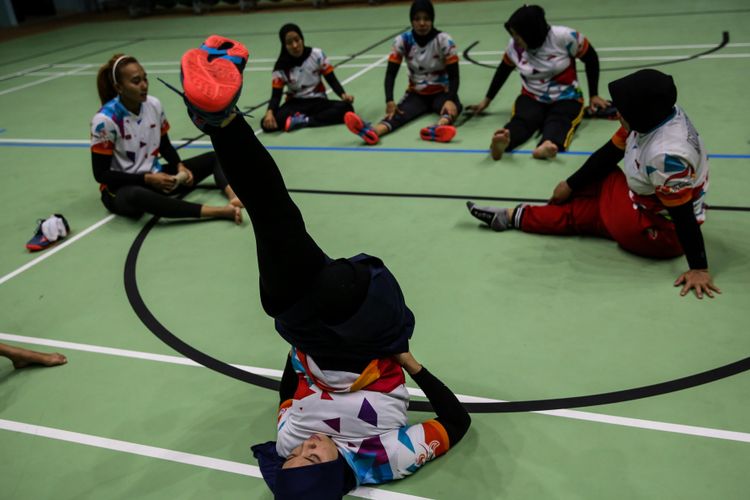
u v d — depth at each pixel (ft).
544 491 6.41
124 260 11.93
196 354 9.02
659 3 31.86
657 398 7.43
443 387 6.77
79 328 9.86
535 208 11.29
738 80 18.80
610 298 9.41
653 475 6.45
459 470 6.75
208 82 4.49
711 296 9.14
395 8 40.01
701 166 9.07
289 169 15.72
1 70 32.12
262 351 8.98
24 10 50.96
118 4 52.16
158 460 7.25
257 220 5.30
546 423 7.25
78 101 24.67
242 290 10.57
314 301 5.78
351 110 19.06
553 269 10.28
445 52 17.53
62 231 12.90
